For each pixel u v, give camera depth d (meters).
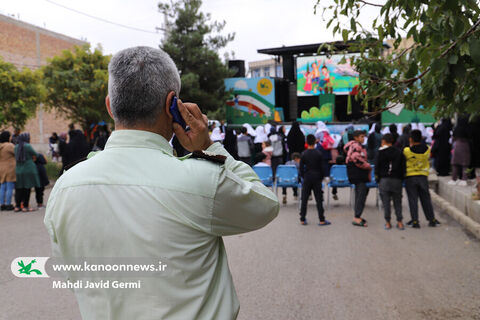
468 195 8.00
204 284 1.34
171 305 1.27
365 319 3.88
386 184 7.51
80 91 15.92
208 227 1.35
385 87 3.50
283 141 14.40
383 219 8.45
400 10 2.67
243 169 1.57
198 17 24.78
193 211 1.31
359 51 3.85
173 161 1.37
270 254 5.97
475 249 6.05
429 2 2.38
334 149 13.73
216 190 1.34
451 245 6.32
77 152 11.30
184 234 1.30
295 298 4.38
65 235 1.36
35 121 29.11
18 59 28.47
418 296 4.38
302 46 24.22
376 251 6.06
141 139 1.39
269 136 13.71
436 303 4.20
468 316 3.90
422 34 2.64
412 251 6.03
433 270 5.17
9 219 8.71
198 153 1.40
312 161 7.88
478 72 2.72
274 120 24.33
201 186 1.33
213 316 1.34
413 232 7.23
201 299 1.32
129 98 1.40
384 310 4.05
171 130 1.53
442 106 3.58
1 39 27.11
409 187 7.64
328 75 22.69
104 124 15.57
